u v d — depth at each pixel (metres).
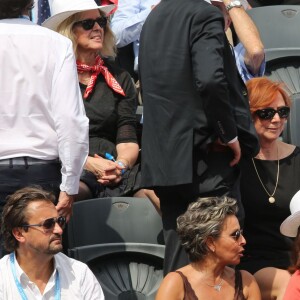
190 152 20.69
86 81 26.22
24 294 19.11
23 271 19.20
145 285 23.39
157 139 21.02
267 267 22.03
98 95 26.12
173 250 21.66
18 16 21.31
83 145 20.98
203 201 20.41
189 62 20.72
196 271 20.48
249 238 23.58
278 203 23.50
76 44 25.91
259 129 23.64
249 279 20.80
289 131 27.45
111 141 26.30
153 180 21.02
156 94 21.08
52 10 26.14
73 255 23.14
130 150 25.72
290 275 21.58
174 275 20.39
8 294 19.08
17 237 19.25
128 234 24.20
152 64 21.19
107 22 26.56
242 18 27.62
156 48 21.16
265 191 23.55
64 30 25.80
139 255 23.59
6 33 21.02
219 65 20.11
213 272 20.39
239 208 21.62
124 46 30.73
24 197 19.34
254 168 23.67
